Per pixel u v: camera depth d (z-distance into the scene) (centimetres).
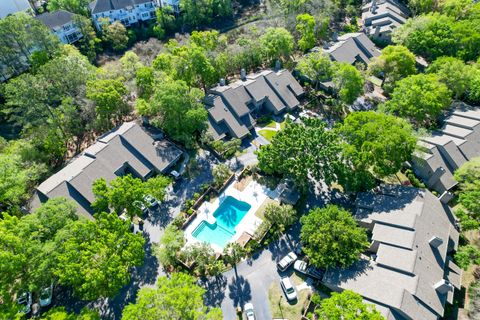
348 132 6569
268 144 7275
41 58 9131
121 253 5038
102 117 7700
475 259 5391
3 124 8744
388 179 6981
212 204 6725
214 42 9712
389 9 11750
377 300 4675
